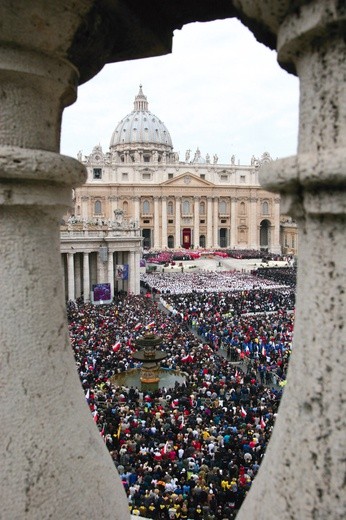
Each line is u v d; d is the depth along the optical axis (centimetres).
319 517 188
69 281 5272
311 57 197
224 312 4434
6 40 231
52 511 234
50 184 248
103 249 5416
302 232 211
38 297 250
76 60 271
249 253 11425
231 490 1326
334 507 186
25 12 226
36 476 234
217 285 6656
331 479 188
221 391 2288
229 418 1906
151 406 2112
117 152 15862
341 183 182
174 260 10375
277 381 2594
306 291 204
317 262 198
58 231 275
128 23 283
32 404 240
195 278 7538
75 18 241
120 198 12181
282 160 204
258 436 1716
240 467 1480
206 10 302
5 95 239
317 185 189
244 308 4641
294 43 199
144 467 1477
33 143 247
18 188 237
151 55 332
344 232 190
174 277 7700
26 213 247
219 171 12719
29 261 248
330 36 186
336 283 191
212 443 1661
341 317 190
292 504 197
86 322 3803
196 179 12319
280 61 221
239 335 3456
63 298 275
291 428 204
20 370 240
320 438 192
